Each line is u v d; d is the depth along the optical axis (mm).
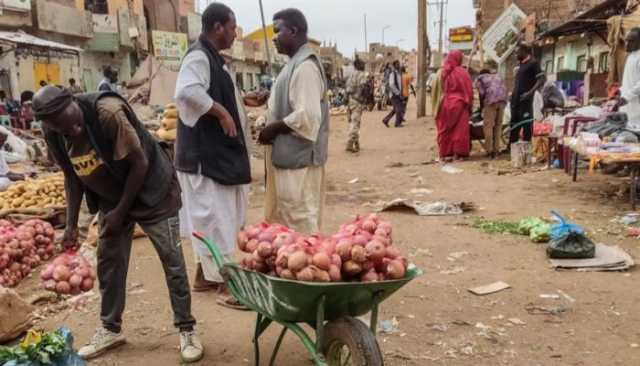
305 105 4426
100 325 4680
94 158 3652
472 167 11398
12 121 16953
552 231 6109
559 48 23875
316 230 4836
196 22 40438
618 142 8359
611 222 7078
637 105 8812
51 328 4633
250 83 48531
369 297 3139
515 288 5141
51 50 19516
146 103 18344
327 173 11641
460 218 7641
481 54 22203
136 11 33344
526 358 3924
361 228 3393
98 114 3572
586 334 4238
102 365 3969
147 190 3877
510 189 9242
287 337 4359
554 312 4609
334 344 3143
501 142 13438
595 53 19375
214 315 4742
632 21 12344
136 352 4160
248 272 3217
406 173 11188
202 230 4602
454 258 6035
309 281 2988
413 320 4562
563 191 8883
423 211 7891
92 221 7031
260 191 9883
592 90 16391
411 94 51812
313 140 4520
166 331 4508
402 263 3201
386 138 17266
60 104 3340
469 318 4578
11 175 9578
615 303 4746
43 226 6430
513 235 6734
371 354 2832
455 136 12102
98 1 29875
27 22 23000
